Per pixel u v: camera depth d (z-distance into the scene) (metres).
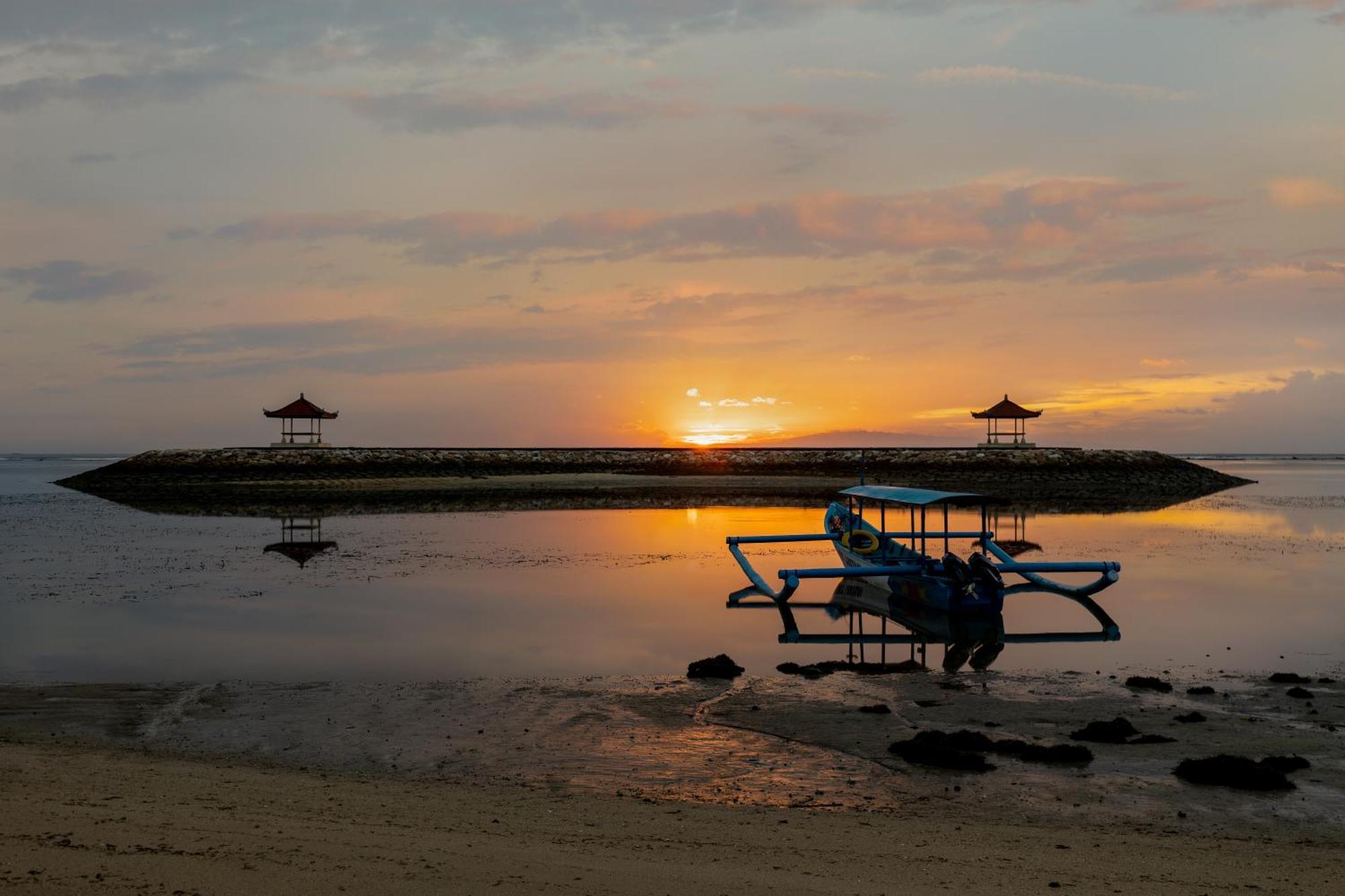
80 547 34.69
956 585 22.70
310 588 25.66
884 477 93.00
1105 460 94.19
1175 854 8.32
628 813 9.38
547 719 13.55
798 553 34.69
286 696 14.77
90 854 7.25
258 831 8.12
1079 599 25.53
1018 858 8.06
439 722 13.31
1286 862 8.19
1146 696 15.02
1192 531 43.12
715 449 111.69
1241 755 11.77
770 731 12.96
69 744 11.93
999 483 88.75
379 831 8.27
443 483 82.88
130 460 84.94
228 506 56.19
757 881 7.22
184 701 14.37
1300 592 26.09
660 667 17.27
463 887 6.85
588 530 42.75
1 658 17.30
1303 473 138.88
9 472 128.00
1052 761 11.51
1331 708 14.19
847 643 20.12
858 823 9.15
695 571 29.78
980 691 15.46
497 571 29.28
